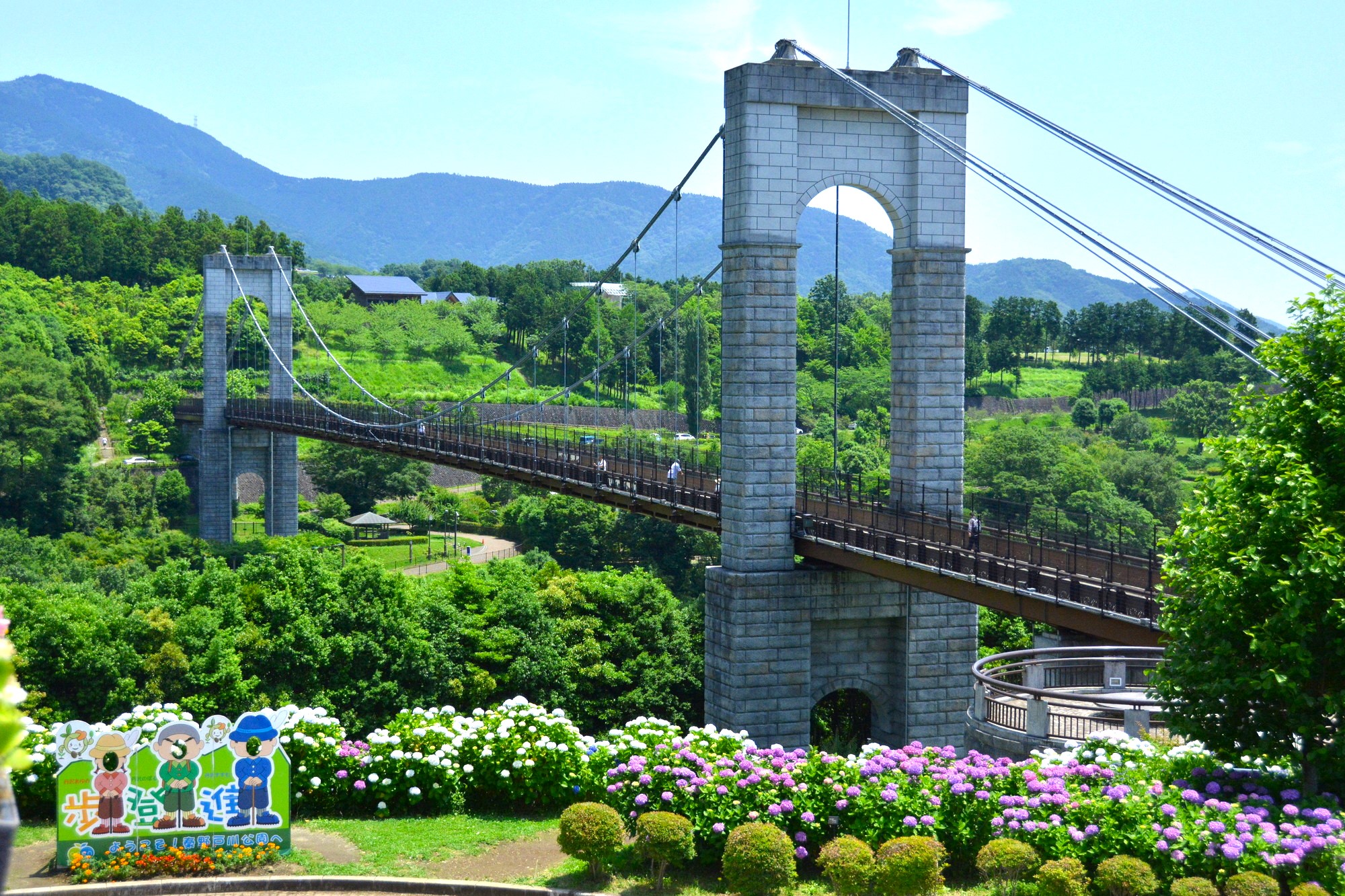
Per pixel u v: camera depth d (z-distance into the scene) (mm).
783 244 52625
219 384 139125
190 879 24750
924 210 54062
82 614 54719
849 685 53688
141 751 25391
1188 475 115688
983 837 25297
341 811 30062
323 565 62688
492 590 68312
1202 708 25281
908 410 54531
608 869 25719
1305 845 22062
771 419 52781
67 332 174875
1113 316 184000
